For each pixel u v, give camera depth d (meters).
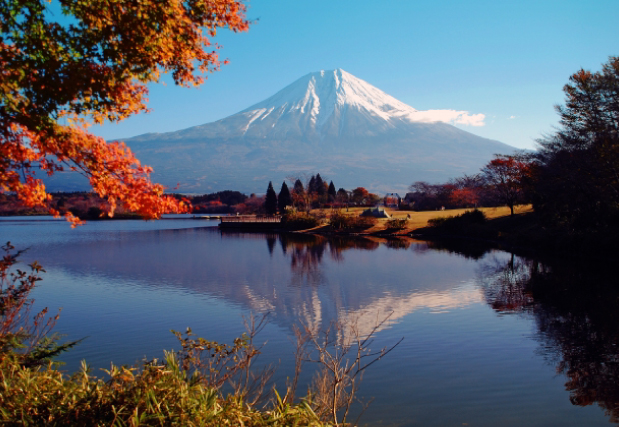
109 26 6.29
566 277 26.20
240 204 151.75
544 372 12.10
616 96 29.50
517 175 53.22
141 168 6.75
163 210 6.65
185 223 117.00
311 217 80.31
